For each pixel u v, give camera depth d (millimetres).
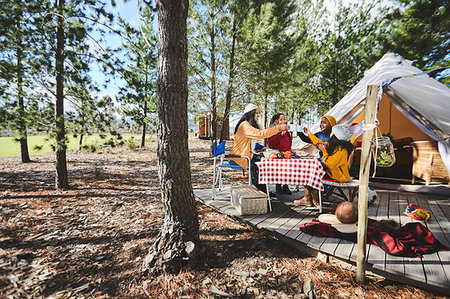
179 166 2641
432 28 2262
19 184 6090
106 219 4055
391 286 2234
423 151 5113
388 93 4695
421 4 2248
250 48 8078
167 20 2445
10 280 2303
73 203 4828
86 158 11594
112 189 5980
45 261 2715
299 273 2484
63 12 5023
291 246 3053
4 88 4840
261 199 3627
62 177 5742
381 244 2539
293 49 8258
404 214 3559
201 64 9781
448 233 2906
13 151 13930
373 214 3578
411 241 2508
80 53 5340
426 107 4332
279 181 3426
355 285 2258
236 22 8492
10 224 3717
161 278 2410
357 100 5230
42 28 4891
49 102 5574
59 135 5488
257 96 9953
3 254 2754
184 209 2703
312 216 3525
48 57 5102
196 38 9594
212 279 2395
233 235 3391
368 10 9414
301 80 9898
